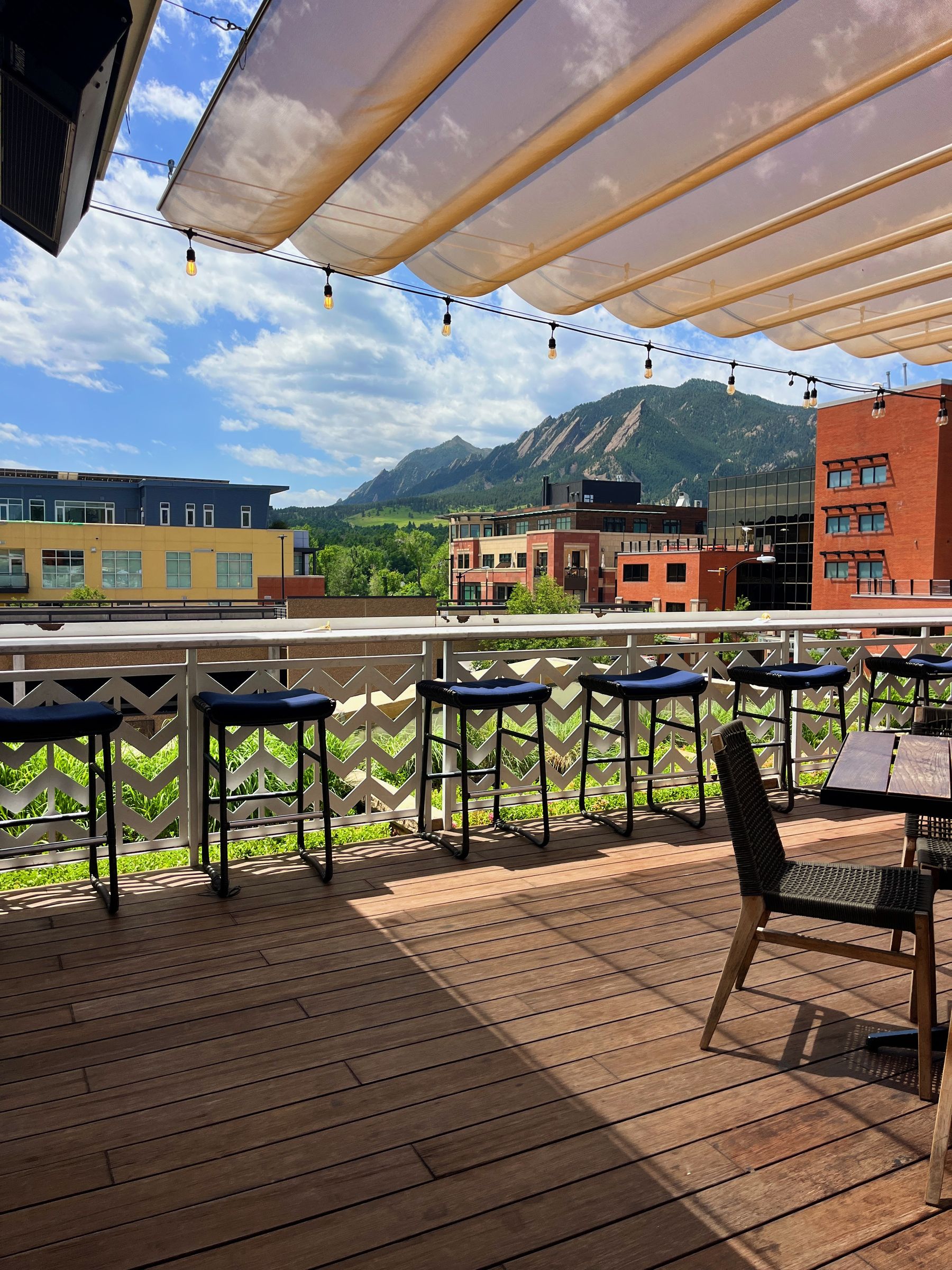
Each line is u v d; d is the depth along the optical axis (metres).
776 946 2.78
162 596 47.78
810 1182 1.65
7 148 2.54
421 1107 1.89
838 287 4.14
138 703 3.41
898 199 3.35
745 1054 2.12
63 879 3.41
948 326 4.61
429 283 4.03
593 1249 1.48
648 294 4.24
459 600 79.12
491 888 3.27
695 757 4.40
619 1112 1.88
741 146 2.92
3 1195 1.60
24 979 2.49
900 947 2.70
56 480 53.91
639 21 2.34
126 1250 1.47
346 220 3.46
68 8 2.07
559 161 3.09
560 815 4.32
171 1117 1.85
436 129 2.88
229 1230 1.52
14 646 3.13
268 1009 2.32
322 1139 1.78
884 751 2.40
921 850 2.45
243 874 3.42
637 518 79.56
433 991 2.44
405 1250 1.47
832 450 41.88
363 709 3.91
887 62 2.53
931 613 6.38
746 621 5.02
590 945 2.76
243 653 10.86
